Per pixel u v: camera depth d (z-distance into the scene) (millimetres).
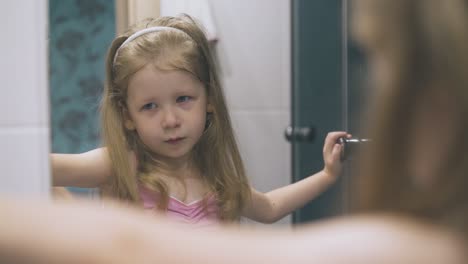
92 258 158
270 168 853
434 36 175
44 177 601
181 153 782
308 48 814
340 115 767
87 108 686
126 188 745
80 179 690
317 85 810
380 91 185
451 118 178
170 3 837
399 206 182
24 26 580
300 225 809
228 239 173
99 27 700
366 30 188
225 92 853
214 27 861
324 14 781
